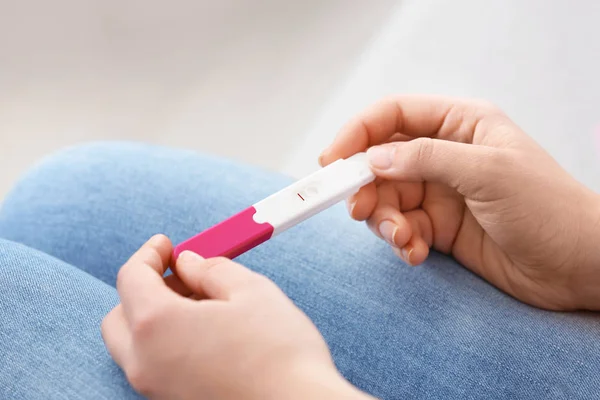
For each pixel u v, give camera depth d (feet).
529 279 1.72
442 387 1.51
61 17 3.90
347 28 3.75
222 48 3.95
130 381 1.28
